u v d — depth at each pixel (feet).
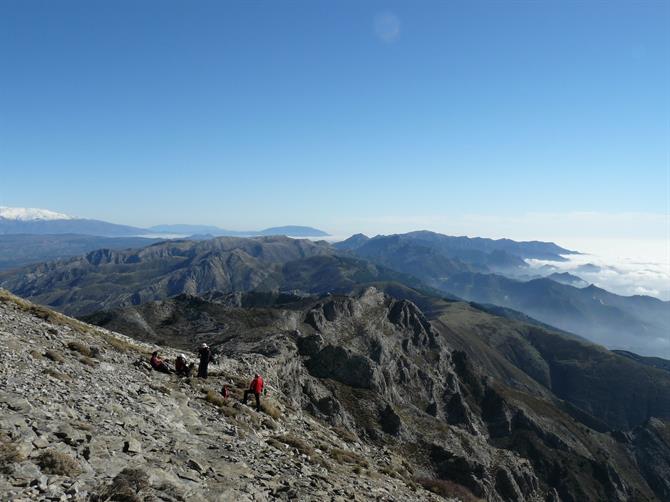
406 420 340.80
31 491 41.27
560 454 520.42
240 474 65.31
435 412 485.15
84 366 94.22
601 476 513.04
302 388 311.06
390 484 104.47
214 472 61.87
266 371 272.92
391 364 508.53
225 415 98.07
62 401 67.56
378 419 316.81
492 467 335.47
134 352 139.33
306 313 526.57
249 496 57.47
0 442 47.65
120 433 63.72
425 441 314.35
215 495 53.88
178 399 96.68
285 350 330.54
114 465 52.70
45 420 57.41
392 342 564.30
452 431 352.08
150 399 86.74
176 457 62.49
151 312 495.41
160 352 161.17
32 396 64.85
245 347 335.06
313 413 284.82
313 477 78.43
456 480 281.13
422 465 286.46
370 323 571.69
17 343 91.76
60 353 97.25
